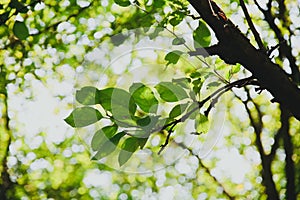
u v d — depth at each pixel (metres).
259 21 9.62
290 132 10.80
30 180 12.72
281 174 11.21
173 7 2.38
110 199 12.62
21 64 11.08
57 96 11.13
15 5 2.79
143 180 12.40
